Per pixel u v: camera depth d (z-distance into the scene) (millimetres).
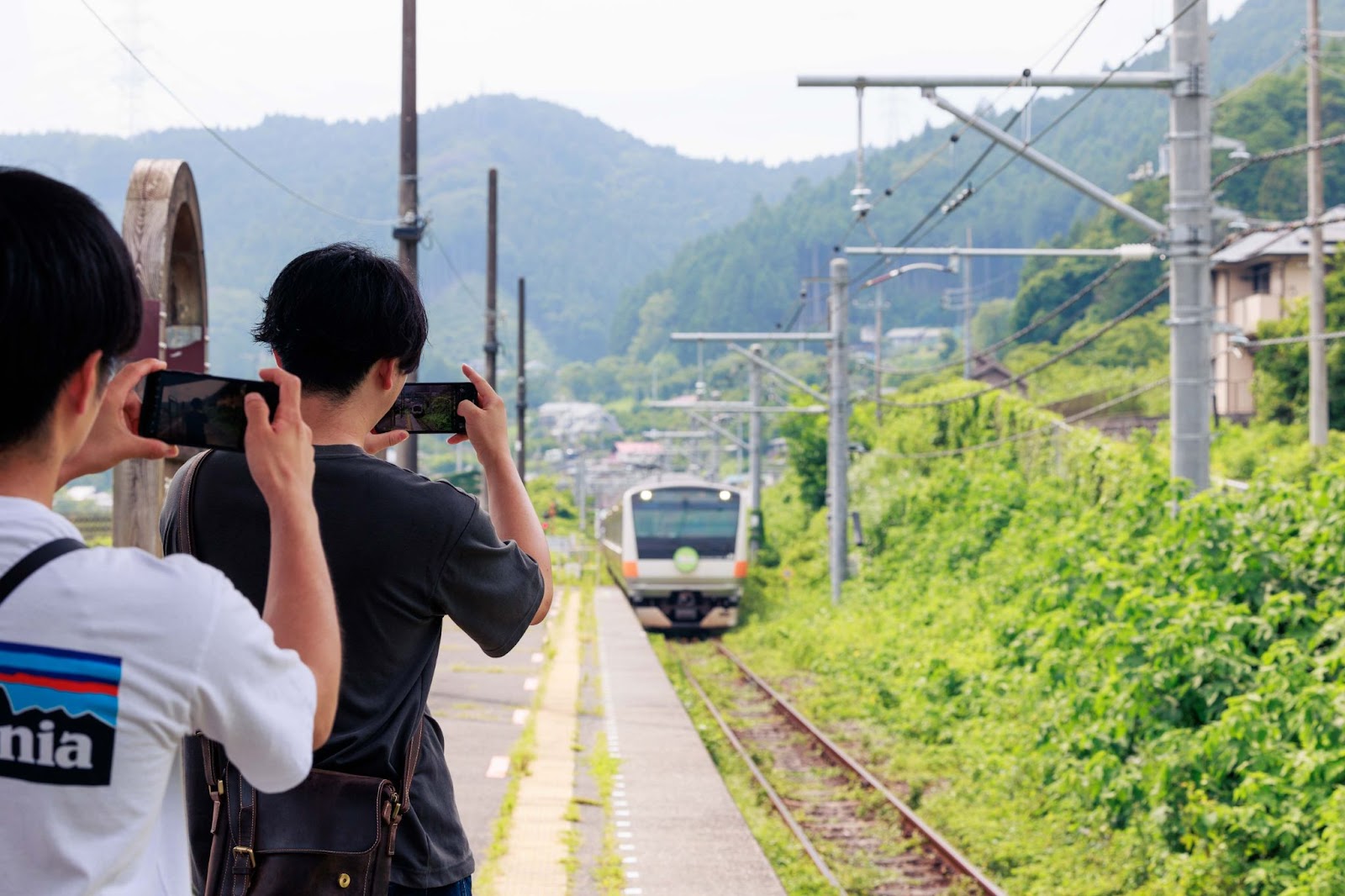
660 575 28844
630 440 152000
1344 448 24422
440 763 2359
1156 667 10109
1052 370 53906
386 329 2279
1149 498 14172
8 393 1474
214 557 2246
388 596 2164
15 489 1514
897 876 9977
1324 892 7285
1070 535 14094
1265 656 9727
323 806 2104
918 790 12305
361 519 2160
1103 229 75750
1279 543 10828
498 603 2268
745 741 16312
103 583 1457
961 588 22406
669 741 13555
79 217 1529
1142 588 10969
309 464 1770
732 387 130875
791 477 47500
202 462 2316
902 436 35906
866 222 13531
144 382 1761
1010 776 11711
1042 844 10070
